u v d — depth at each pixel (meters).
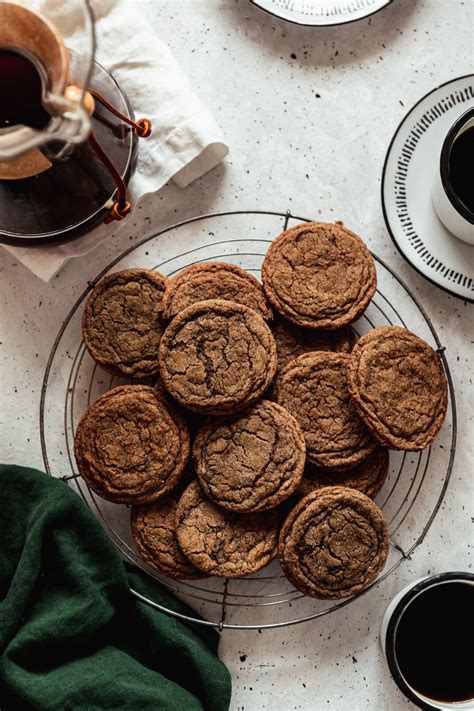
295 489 0.75
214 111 0.83
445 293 0.82
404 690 0.75
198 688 0.77
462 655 0.78
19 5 0.58
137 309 0.77
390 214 0.79
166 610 0.77
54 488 0.76
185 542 0.75
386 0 0.80
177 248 0.82
